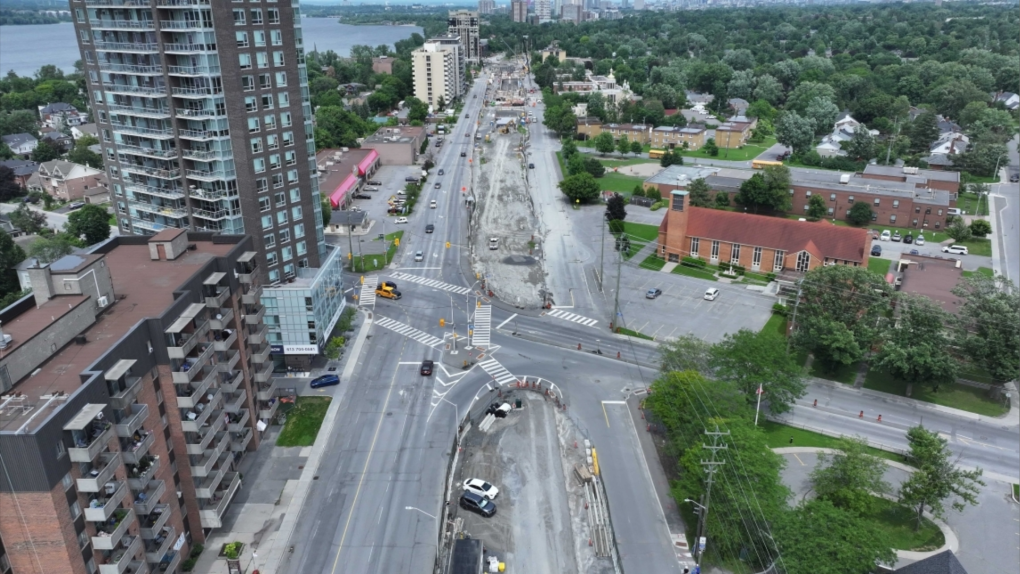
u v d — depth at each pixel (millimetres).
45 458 44344
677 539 68500
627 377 100312
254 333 80812
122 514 52344
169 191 99438
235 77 90500
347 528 69562
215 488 66188
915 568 57906
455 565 62000
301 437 84500
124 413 53406
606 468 79500
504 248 154500
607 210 168375
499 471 79000
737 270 137875
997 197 193375
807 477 77938
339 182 184625
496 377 99875
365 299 115500
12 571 47000
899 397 95500
